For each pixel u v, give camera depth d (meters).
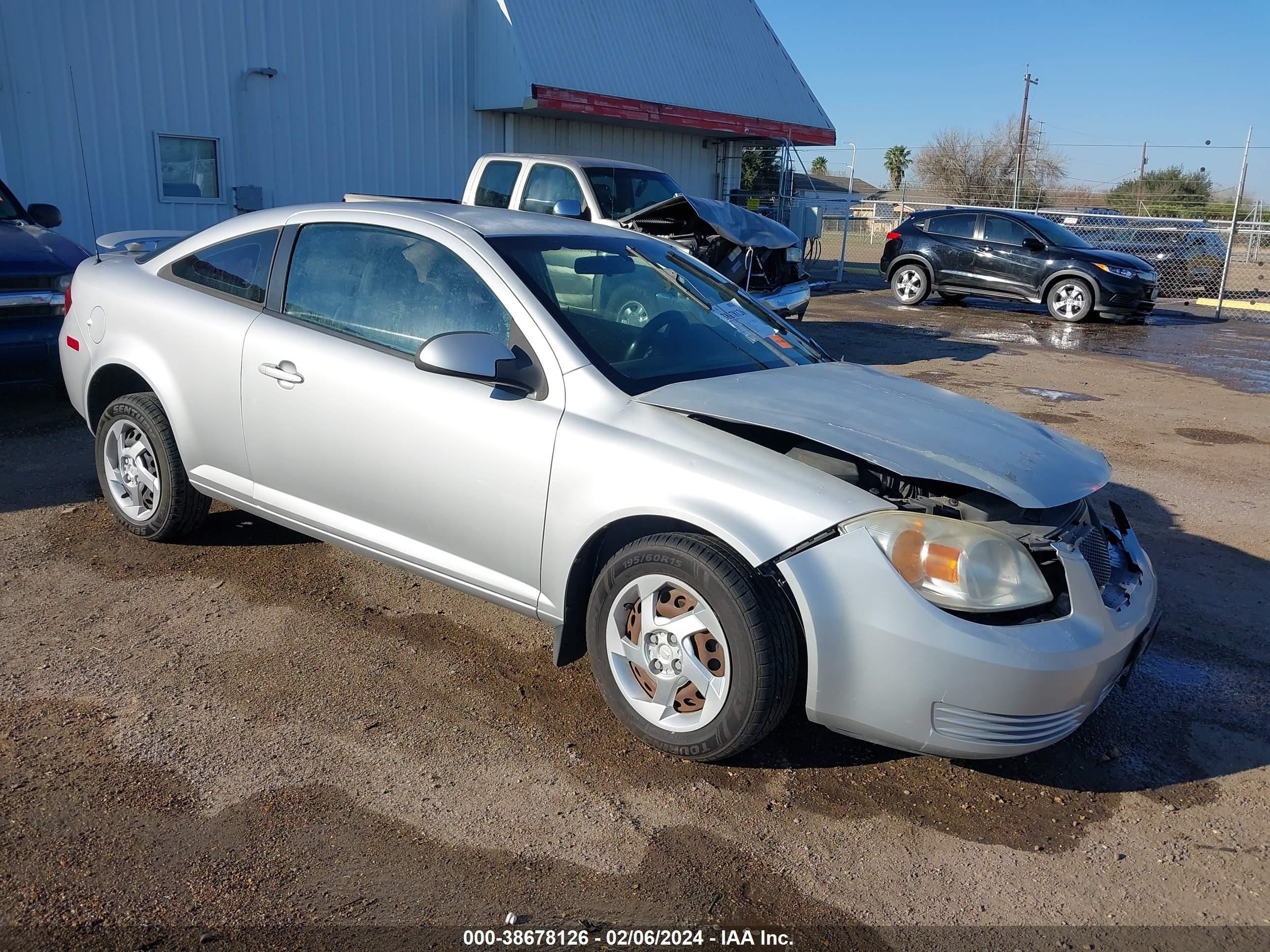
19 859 2.44
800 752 3.15
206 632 3.70
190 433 4.09
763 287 9.88
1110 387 9.65
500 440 3.22
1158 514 5.73
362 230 3.75
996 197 32.66
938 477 2.75
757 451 2.94
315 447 3.68
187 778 2.81
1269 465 6.91
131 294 4.31
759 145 21.34
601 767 3.01
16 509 4.87
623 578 3.01
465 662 3.61
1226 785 3.12
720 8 19.44
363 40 14.02
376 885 2.45
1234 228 16.34
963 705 2.68
